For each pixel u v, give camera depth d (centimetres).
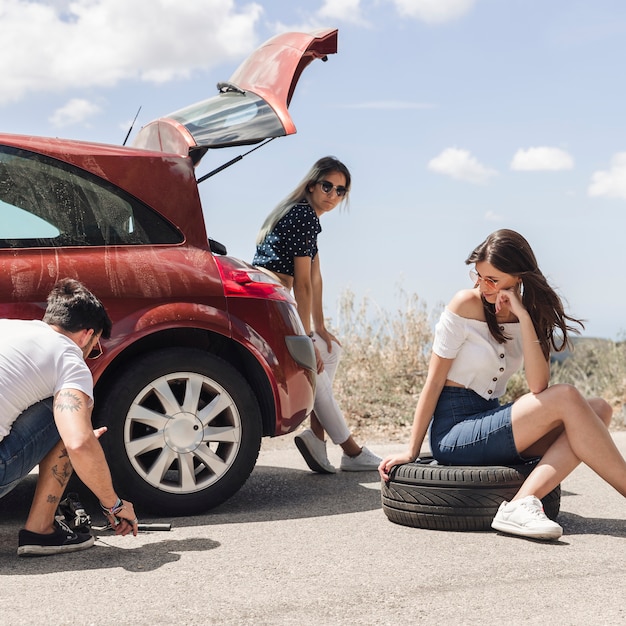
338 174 566
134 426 467
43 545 377
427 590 329
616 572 353
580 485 541
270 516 464
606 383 993
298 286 565
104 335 390
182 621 296
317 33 538
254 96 509
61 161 450
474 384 446
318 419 593
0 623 295
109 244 451
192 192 474
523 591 328
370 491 536
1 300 421
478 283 440
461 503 420
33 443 363
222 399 467
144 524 431
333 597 322
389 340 983
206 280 465
